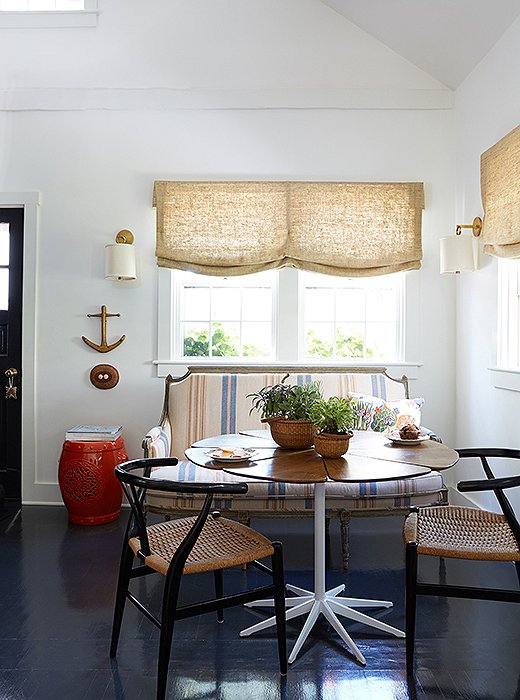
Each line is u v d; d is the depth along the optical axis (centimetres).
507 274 362
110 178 439
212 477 325
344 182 434
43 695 208
